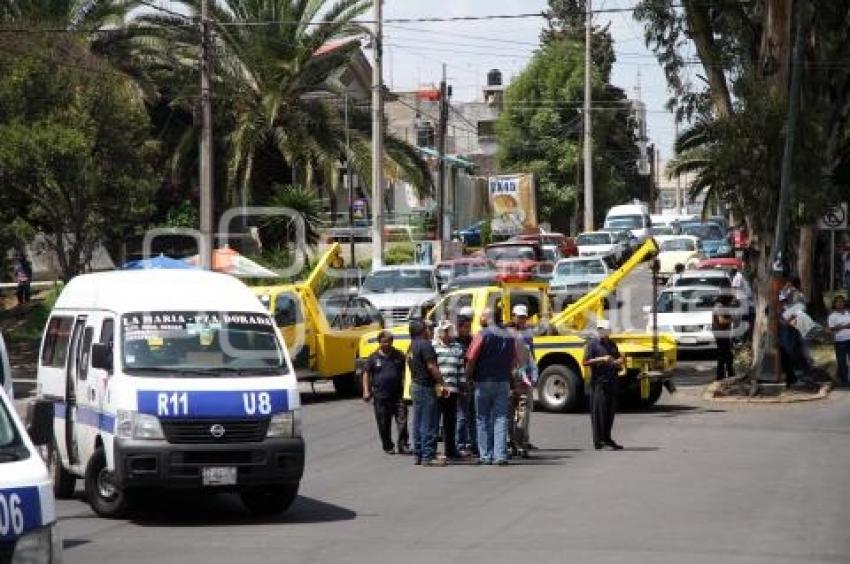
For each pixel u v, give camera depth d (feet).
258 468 77.71
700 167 327.06
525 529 73.87
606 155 462.19
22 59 191.42
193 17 214.69
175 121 270.46
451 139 517.14
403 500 86.07
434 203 359.66
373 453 111.14
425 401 102.99
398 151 274.36
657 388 138.31
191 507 85.92
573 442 114.52
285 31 253.44
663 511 79.15
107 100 195.62
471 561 64.95
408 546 69.46
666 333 162.09
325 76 259.60
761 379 145.79
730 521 75.51
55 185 190.29
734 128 147.95
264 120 254.27
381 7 216.74
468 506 82.74
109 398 79.66
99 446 82.53
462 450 107.76
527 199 369.91
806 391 145.07
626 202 504.43
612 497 84.84
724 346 153.79
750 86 148.66
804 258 206.49
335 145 261.65
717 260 233.76
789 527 73.36
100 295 87.86
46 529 44.32
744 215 150.51
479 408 102.42
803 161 147.54
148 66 247.09
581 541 69.82
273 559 66.59
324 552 68.23
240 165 254.27
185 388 77.92
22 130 183.42
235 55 254.68
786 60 148.05
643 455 105.40
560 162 432.25
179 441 77.00
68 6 224.12
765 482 90.38
